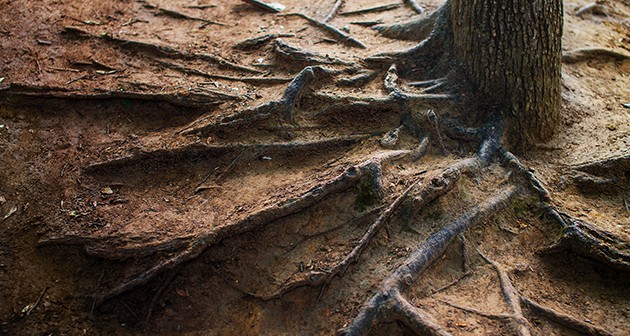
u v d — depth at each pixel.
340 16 2.46
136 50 2.26
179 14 2.49
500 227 1.75
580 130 2.02
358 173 1.74
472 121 1.97
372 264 1.65
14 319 1.67
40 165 1.91
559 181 1.85
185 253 1.68
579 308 1.60
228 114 1.94
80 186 1.87
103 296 1.69
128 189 1.89
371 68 2.12
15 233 1.78
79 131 2.02
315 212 1.74
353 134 1.94
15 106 2.04
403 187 1.76
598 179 1.83
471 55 1.95
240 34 2.36
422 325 1.49
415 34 2.22
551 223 1.74
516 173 1.84
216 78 2.13
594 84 2.26
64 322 1.69
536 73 1.88
